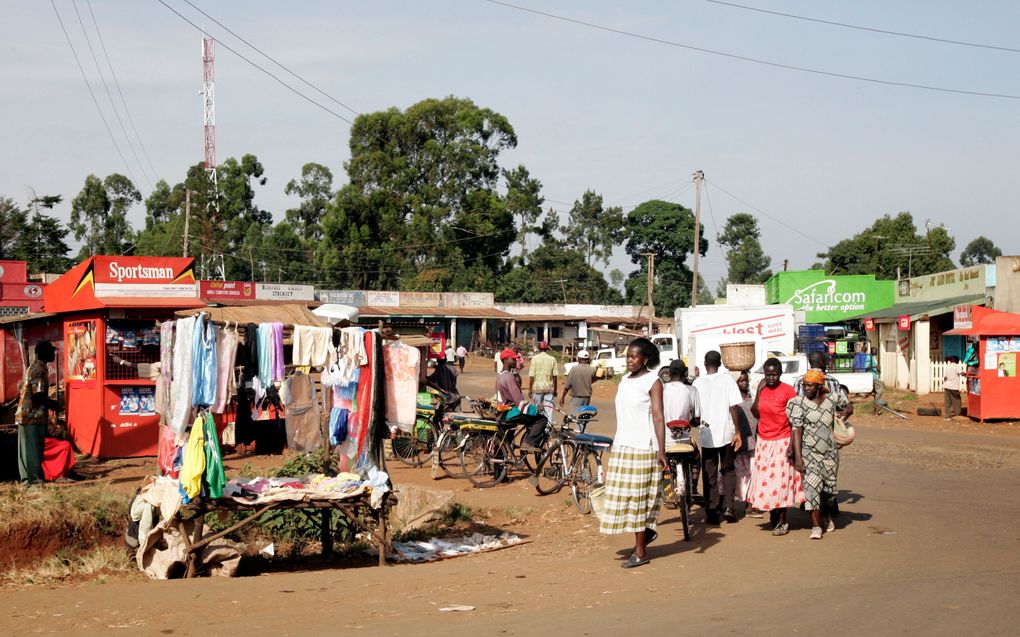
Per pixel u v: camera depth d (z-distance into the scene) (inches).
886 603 236.4
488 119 2994.6
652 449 302.8
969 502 426.0
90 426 571.5
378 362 355.9
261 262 2726.4
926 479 505.7
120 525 369.7
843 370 1195.9
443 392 624.7
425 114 2952.8
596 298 3255.4
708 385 384.2
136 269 570.6
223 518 369.4
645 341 304.3
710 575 284.0
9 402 644.7
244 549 332.2
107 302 549.3
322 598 260.7
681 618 226.2
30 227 2010.3
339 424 362.3
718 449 384.5
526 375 1461.6
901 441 707.4
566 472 483.8
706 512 386.9
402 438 603.2
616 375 1662.2
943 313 1167.6
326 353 374.0
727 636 207.0
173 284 581.3
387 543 335.6
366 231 2723.9
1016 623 214.7
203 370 347.3
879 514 395.9
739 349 423.2
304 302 2085.4
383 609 244.8
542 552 346.9
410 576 297.3
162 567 306.2
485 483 506.9
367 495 335.0
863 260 2476.6
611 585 274.5
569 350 2485.2
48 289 633.6
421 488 433.4
